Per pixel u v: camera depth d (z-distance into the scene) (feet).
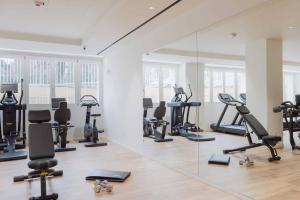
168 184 11.00
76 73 22.94
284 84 11.76
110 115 22.00
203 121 14.70
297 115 11.05
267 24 11.52
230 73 13.52
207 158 13.92
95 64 23.86
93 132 20.15
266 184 10.45
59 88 22.29
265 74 12.41
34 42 17.38
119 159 15.42
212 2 9.91
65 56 22.45
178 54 15.06
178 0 9.84
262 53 12.51
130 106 18.12
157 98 16.74
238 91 13.32
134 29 13.89
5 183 11.14
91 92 23.66
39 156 9.59
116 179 11.27
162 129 16.31
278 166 11.33
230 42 13.23
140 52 16.53
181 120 15.75
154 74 16.78
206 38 13.14
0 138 18.43
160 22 12.62
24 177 11.48
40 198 9.02
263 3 9.37
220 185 10.71
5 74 20.42
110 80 21.98
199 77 14.69
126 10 10.86
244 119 12.94
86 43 17.44
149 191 10.16
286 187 10.05
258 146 12.44
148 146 16.40
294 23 11.25
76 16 13.47
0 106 17.33
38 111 13.19
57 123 18.95
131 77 17.90
